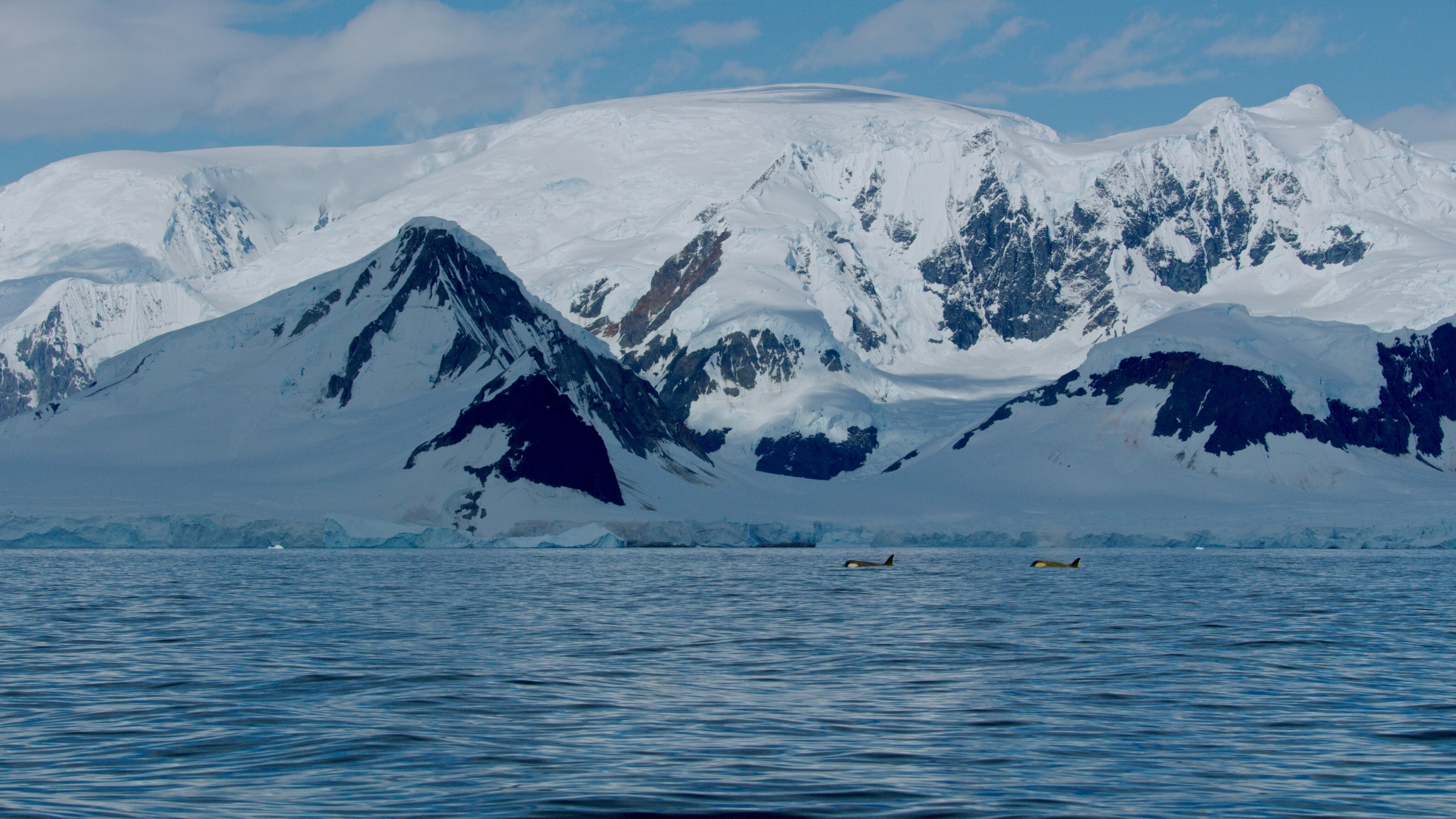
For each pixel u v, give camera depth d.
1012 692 54.78
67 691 53.38
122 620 82.25
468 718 47.97
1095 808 35.03
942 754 41.97
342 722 47.06
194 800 35.41
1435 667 63.00
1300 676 59.53
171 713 48.62
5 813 33.47
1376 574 152.25
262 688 54.38
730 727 46.50
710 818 33.75
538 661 63.75
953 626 83.00
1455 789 37.53
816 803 35.38
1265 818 34.19
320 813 34.09
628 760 40.81
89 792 36.25
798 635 76.62
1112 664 63.44
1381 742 44.31
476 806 34.88
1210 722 47.94
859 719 48.25
